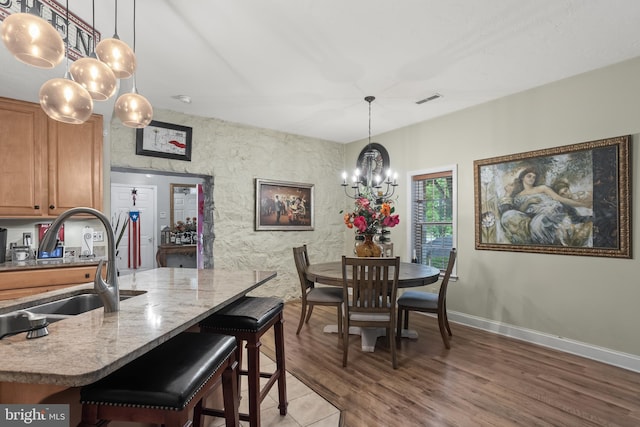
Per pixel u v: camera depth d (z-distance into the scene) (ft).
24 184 9.05
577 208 9.36
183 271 7.68
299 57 8.49
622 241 8.55
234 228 14.01
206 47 7.98
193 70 9.21
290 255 15.71
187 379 3.18
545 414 6.43
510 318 10.88
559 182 9.74
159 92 10.78
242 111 12.68
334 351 9.62
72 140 9.84
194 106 12.11
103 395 3.02
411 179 14.35
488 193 11.50
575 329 9.42
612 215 8.73
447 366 8.60
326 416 6.41
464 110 12.32
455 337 10.78
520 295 10.64
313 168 16.57
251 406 5.30
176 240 21.36
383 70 9.22
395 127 14.78
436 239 13.64
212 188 13.55
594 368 8.45
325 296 10.84
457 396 7.11
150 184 21.42
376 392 7.30
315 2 6.33
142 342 3.10
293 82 10.02
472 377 7.97
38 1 6.11
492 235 11.37
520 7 6.52
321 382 7.77
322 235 16.87
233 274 7.20
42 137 9.34
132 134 11.75
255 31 7.31
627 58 8.52
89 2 6.32
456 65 8.93
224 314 5.41
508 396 7.10
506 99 11.07
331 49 8.11
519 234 10.65
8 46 3.76
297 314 13.52
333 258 17.26
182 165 12.78
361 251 10.70
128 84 10.10
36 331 3.24
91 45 7.23
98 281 4.04
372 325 8.47
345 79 9.82
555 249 9.80
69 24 6.71
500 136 11.22
